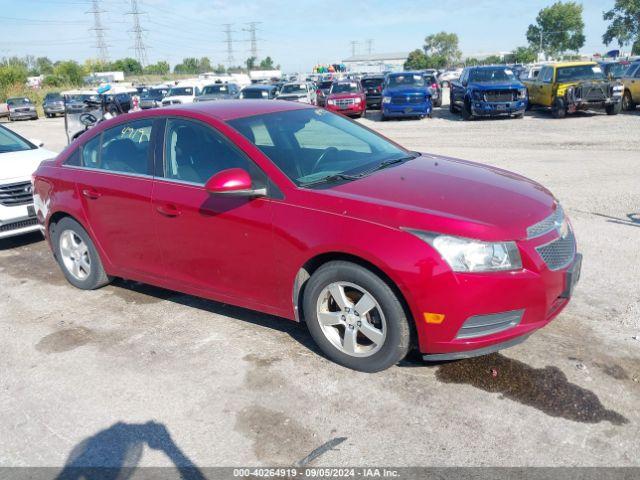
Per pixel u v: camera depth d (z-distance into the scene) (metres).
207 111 4.33
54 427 3.30
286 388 3.52
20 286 5.57
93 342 4.29
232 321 4.49
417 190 3.64
